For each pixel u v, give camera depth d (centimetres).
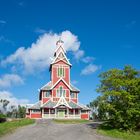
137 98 4078
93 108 8394
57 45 8725
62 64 8588
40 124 5375
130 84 4066
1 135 3278
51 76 8594
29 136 3344
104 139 3312
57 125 5181
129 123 4078
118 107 4094
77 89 8500
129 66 4275
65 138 3284
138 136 3775
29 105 8800
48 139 3148
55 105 8094
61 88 8369
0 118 6372
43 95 8306
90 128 4544
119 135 3719
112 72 4272
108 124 4594
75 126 4944
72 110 8169
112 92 4050
